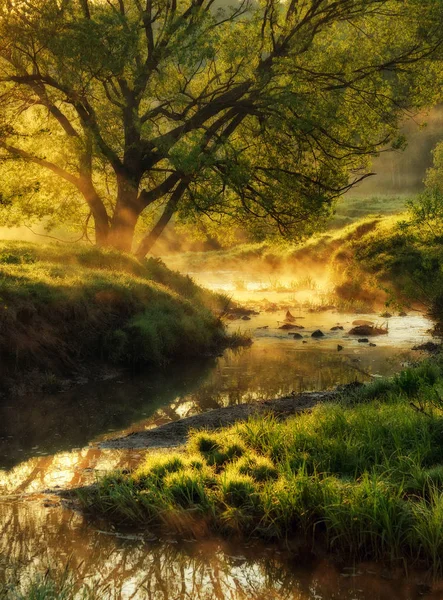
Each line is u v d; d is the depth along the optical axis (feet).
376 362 56.24
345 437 30.94
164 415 40.98
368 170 95.04
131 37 77.10
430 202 60.90
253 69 87.45
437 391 36.29
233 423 37.35
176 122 88.17
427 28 87.61
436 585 21.06
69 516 25.96
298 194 88.28
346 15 90.38
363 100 92.27
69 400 44.37
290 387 47.96
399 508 23.38
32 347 48.47
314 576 21.67
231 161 81.97
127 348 55.06
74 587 20.62
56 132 87.10
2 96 82.58
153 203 103.86
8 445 34.71
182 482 26.71
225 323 77.61
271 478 27.20
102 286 59.11
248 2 87.20
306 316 85.35
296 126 83.30
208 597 20.31
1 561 22.08
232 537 24.30
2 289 50.01
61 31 77.20
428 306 72.18
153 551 23.30
